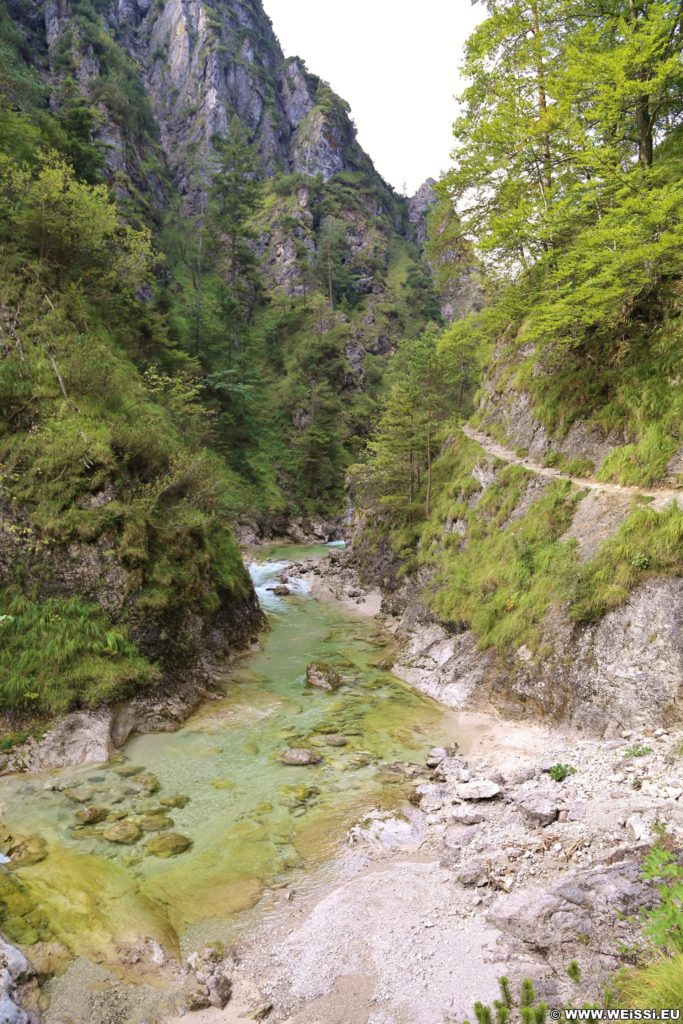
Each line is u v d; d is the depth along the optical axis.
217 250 82.81
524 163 22.45
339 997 6.82
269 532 57.88
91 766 13.28
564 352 22.81
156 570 18.03
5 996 6.62
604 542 15.23
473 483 25.83
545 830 9.43
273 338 86.94
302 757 13.77
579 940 6.73
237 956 7.76
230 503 32.84
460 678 17.92
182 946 8.05
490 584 19.31
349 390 85.00
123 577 17.08
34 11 98.56
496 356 32.31
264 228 115.81
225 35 137.50
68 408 19.72
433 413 34.69
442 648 20.47
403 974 7.01
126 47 136.88
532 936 7.10
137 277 33.44
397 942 7.64
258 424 69.00
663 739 11.25
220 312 75.25
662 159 20.64
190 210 103.81
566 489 18.62
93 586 16.62
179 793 12.21
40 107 57.09
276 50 161.12
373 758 13.99
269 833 10.75
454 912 8.12
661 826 8.32
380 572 35.59
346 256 116.00
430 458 32.44
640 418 17.55
